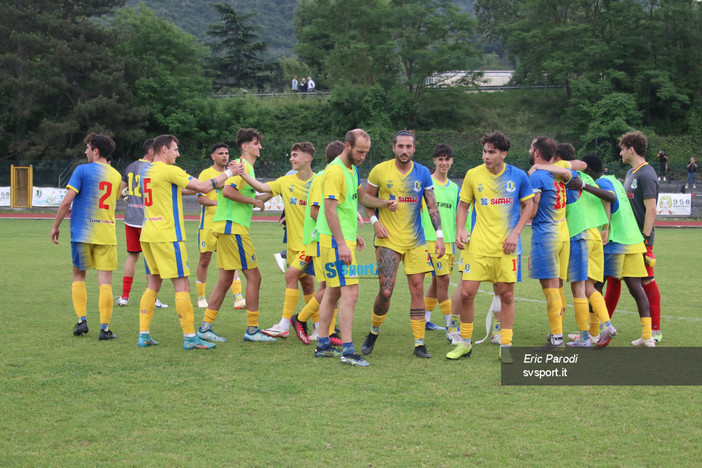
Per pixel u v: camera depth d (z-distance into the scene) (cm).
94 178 667
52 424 425
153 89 4391
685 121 4719
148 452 382
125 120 4078
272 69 6366
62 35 3891
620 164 3638
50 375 531
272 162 3997
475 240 600
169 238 623
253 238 1905
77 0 3997
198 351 625
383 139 4338
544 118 4847
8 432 411
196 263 1325
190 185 623
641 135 702
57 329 710
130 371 547
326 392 495
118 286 1032
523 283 1107
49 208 3256
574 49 4788
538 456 379
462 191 612
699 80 4825
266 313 827
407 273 610
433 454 381
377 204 594
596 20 4903
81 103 3847
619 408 466
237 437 405
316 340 684
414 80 4678
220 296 676
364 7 4734
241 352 625
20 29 3828
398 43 4825
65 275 1125
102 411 449
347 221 589
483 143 595
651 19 4838
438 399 481
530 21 4956
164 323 761
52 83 3822
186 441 399
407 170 601
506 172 594
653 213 671
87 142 686
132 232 852
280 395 488
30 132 4109
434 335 729
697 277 1148
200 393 490
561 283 670
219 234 662
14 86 3872
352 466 365
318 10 4972
